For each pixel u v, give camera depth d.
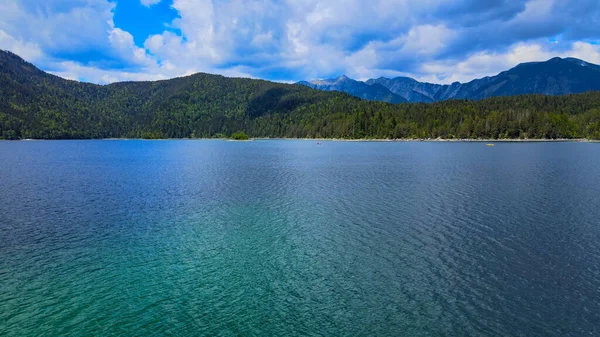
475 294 20.36
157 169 81.94
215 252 27.05
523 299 19.78
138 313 18.91
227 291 21.09
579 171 70.62
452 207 40.12
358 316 18.44
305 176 67.62
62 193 50.50
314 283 21.95
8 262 25.09
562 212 37.28
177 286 21.75
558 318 18.00
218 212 39.00
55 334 17.17
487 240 28.88
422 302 19.62
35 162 100.94
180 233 31.58
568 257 25.27
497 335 16.81
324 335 16.97
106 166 89.19
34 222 34.94
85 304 19.75
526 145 178.75
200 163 96.69
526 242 28.28
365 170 76.56
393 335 16.89
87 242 29.27
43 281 22.31
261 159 108.62
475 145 182.38
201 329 17.52
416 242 28.67
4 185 57.75
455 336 16.78
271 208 40.75
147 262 25.20
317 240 29.52
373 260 25.22
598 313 18.34
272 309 19.17
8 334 17.09
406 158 106.12
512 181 58.16
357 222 34.56
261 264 24.77
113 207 41.50
